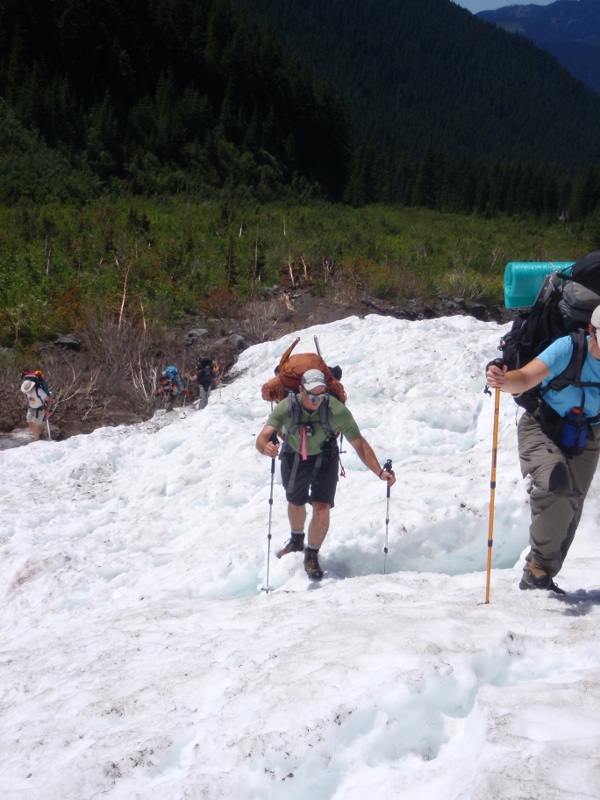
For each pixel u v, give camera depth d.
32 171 40.66
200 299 22.75
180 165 57.38
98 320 19.11
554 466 3.98
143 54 72.56
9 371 16.39
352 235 31.84
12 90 53.91
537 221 92.69
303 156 78.12
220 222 33.53
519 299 4.52
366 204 79.50
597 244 59.59
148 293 22.27
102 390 16.33
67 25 64.19
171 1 76.81
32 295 20.39
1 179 38.00
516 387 3.83
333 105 81.38
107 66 66.75
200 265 25.50
